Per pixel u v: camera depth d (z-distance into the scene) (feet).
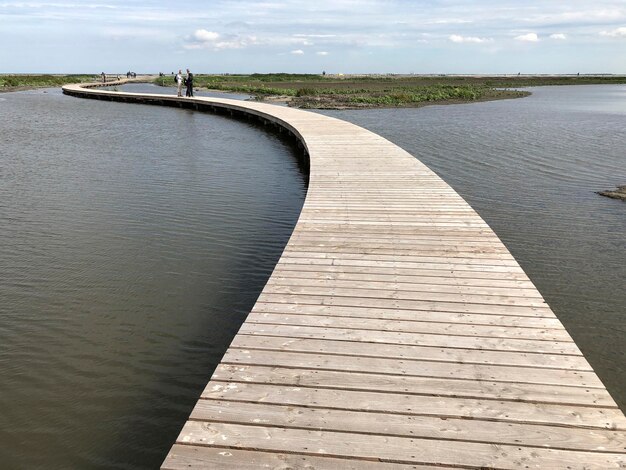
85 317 14.15
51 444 9.54
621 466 6.65
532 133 50.08
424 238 15.47
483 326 10.23
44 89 138.92
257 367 8.81
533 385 8.32
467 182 29.76
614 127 54.90
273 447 6.97
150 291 15.78
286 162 35.70
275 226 21.91
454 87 136.67
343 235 15.76
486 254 14.15
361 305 11.11
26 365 11.91
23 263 17.69
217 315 14.38
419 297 11.51
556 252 19.01
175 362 12.14
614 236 20.65
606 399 7.97
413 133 50.31
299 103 85.66
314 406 7.80
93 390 11.08
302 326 10.20
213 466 6.64
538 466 6.65
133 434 9.85
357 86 146.72
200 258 18.39
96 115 68.13
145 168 33.17
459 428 7.34
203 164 34.71
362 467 6.66
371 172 24.85
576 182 29.71
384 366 8.85
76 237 20.25
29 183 28.71
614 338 13.20
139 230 21.16
